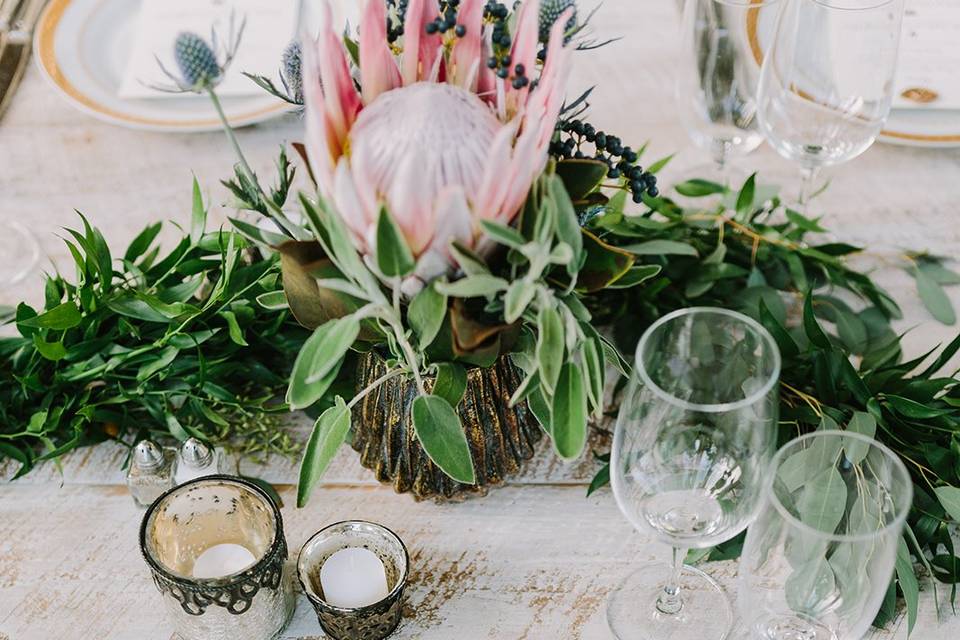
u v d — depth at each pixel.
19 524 0.78
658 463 0.64
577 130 0.68
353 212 0.56
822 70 0.85
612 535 0.77
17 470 0.82
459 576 0.75
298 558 0.70
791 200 0.99
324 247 0.59
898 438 0.77
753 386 0.65
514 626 0.72
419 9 0.60
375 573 0.70
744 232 0.91
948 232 0.96
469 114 0.58
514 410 0.74
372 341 0.67
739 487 0.63
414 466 0.76
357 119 0.59
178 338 0.79
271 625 0.70
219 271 0.86
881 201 0.99
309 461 0.64
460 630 0.72
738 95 0.91
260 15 1.05
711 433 0.61
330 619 0.68
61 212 0.98
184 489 0.69
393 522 0.78
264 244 0.65
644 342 0.61
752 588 0.63
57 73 1.05
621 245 0.90
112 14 1.10
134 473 0.76
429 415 0.64
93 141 1.04
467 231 0.57
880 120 0.87
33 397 0.82
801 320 0.90
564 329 0.61
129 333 0.82
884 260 0.94
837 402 0.77
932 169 1.02
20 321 0.78
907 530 0.70
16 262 0.94
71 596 0.74
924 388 0.77
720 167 0.98
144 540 0.66
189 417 0.82
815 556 0.59
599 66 1.10
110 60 1.08
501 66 0.59
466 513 0.79
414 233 0.57
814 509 0.65
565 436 0.60
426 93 0.58
